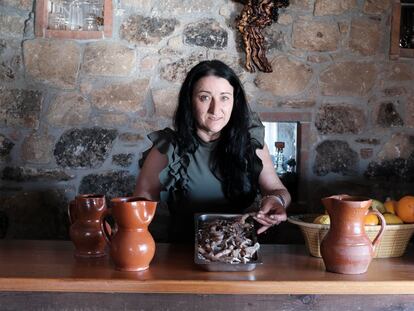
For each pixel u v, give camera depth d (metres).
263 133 1.94
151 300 1.33
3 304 1.34
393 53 3.14
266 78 3.12
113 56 3.10
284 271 1.42
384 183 3.18
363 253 1.38
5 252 1.64
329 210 1.42
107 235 1.46
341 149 3.15
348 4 3.13
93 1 3.14
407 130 3.18
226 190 1.89
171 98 3.11
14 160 3.10
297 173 3.15
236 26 3.05
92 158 3.12
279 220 1.57
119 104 3.11
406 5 3.16
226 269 1.41
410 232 1.60
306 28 3.12
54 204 3.12
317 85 3.14
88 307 1.34
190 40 3.11
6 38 3.09
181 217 1.93
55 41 3.09
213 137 1.87
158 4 3.10
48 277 1.33
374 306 1.35
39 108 3.10
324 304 1.34
